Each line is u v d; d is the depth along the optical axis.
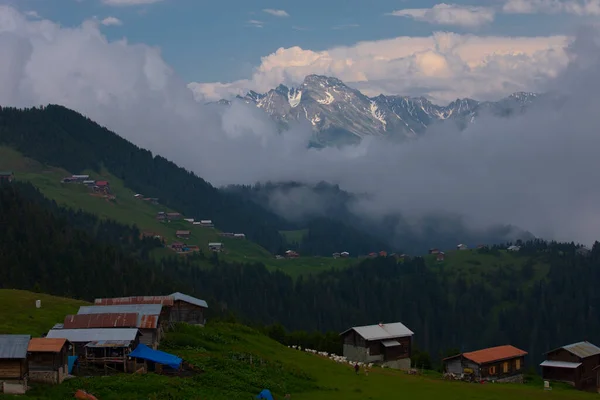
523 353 113.25
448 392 81.81
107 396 59.69
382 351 124.69
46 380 61.50
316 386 77.19
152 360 70.50
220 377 70.62
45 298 104.25
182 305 106.19
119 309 85.06
